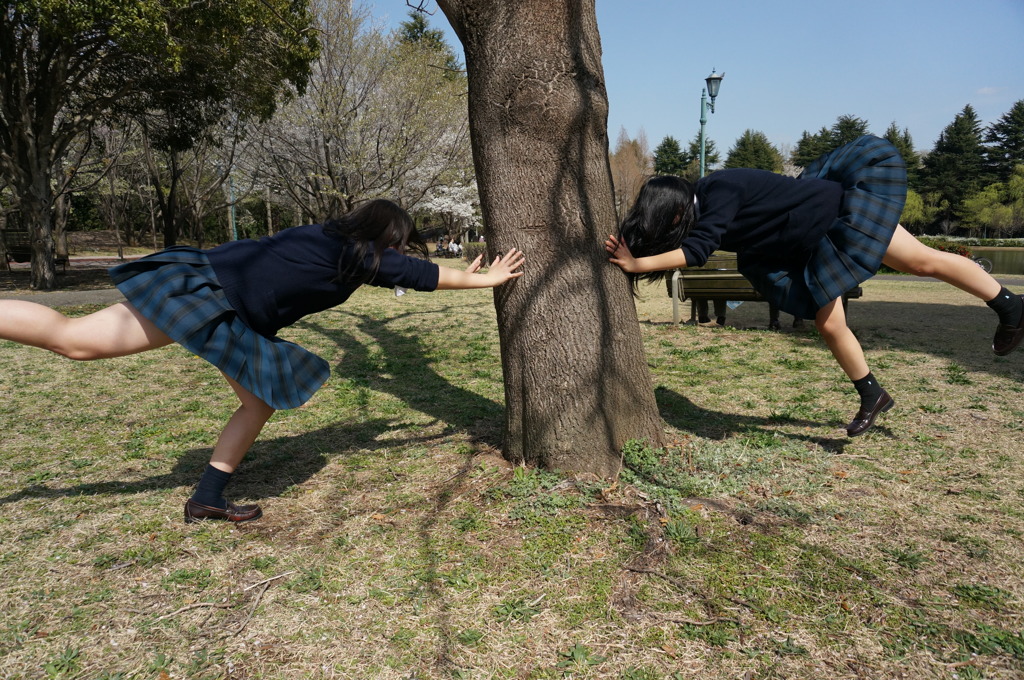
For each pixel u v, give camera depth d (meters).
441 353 7.30
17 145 15.64
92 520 2.98
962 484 3.15
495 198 3.19
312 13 15.45
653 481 3.11
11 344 8.21
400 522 2.90
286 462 3.74
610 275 3.21
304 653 2.03
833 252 2.98
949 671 1.87
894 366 5.96
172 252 2.67
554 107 3.02
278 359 2.78
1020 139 62.94
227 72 15.69
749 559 2.49
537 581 2.39
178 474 3.60
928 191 63.69
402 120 18.05
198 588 2.40
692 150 77.12
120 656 2.02
